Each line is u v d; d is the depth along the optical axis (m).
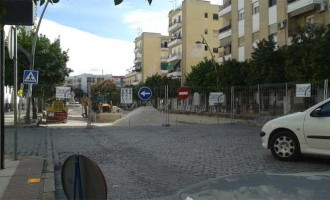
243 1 49.78
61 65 31.50
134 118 29.80
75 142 16.05
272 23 43.78
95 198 3.18
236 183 2.73
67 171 3.35
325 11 36.78
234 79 41.41
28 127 24.52
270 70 34.44
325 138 9.99
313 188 2.37
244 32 49.56
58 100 31.25
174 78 79.75
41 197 7.04
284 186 2.47
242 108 28.64
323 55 27.19
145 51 107.81
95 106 45.16
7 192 7.37
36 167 9.83
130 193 7.68
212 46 80.31
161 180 8.77
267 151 12.84
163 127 24.55
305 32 30.78
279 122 10.84
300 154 10.56
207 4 80.06
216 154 12.42
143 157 11.97
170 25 87.69
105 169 10.07
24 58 29.64
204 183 2.96
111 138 17.62
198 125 26.25
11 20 8.51
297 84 22.20
